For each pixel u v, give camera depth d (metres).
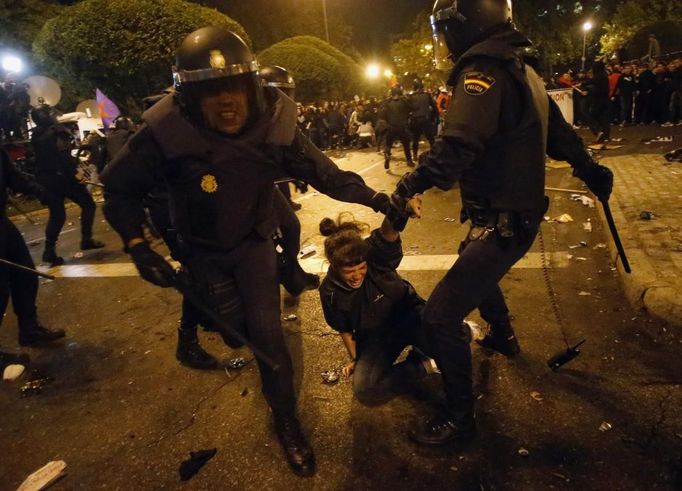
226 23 11.84
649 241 4.09
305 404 2.71
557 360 2.69
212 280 2.18
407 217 1.98
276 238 2.59
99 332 3.90
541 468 2.12
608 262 4.09
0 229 3.43
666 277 3.32
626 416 2.36
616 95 13.51
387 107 9.84
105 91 12.18
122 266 5.49
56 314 4.35
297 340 3.38
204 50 1.78
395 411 2.57
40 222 9.02
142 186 2.03
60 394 3.08
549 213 5.65
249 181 2.01
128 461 2.45
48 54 11.19
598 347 2.93
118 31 10.66
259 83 1.93
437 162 1.77
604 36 31.89
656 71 12.70
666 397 2.45
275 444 2.44
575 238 4.74
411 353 2.63
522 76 1.79
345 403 2.68
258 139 1.96
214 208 2.00
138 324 3.96
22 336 3.70
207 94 1.81
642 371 2.67
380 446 2.35
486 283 2.03
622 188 6.10
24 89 11.54
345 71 22.27
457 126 1.72
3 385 3.25
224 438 2.53
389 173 9.90
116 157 1.98
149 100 2.85
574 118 13.09
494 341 2.88
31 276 3.65
